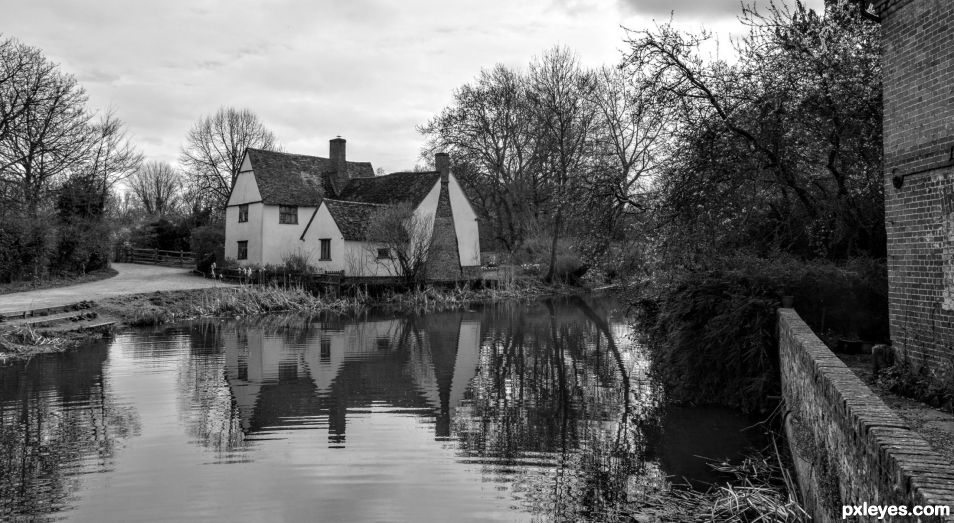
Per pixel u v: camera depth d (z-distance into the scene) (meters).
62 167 34.91
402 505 7.38
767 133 13.48
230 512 7.18
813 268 11.39
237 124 59.38
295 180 44.16
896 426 4.05
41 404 12.04
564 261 42.69
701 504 7.18
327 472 8.45
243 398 12.63
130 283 32.34
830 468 5.32
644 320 15.85
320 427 10.62
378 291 34.38
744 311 10.92
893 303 8.64
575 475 8.27
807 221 14.46
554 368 15.97
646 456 8.93
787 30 13.99
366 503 7.44
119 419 11.03
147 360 16.72
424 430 10.44
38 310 20.09
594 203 18.48
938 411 7.09
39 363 16.12
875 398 4.74
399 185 43.28
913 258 8.17
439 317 28.06
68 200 36.03
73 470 8.52
